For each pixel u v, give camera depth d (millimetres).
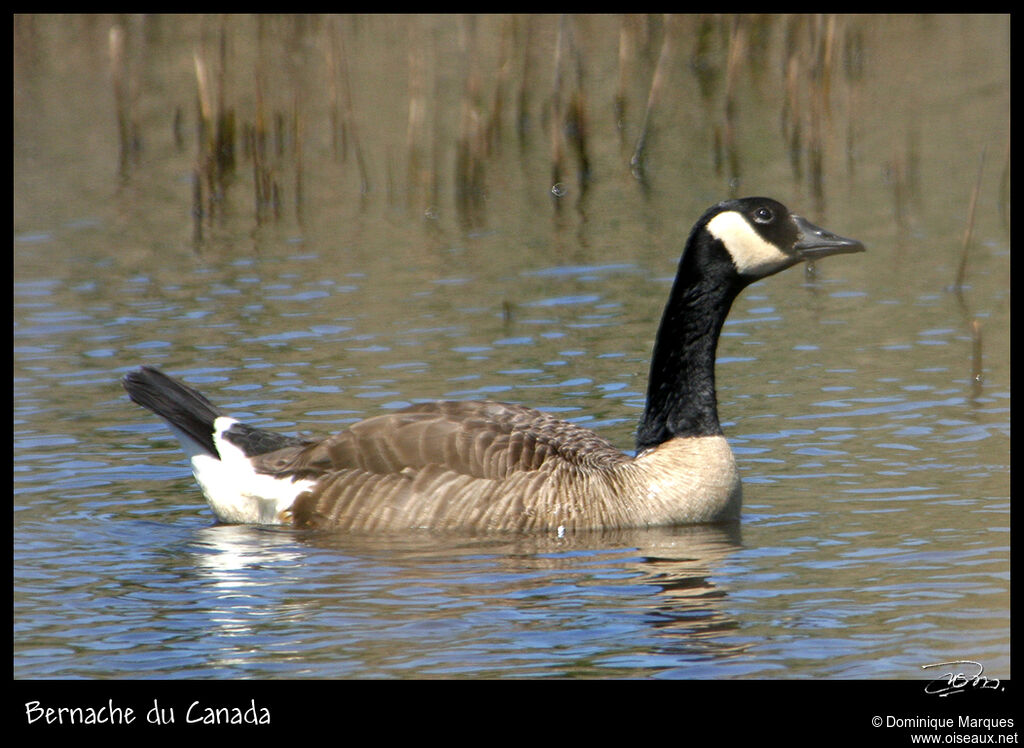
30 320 19344
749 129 31719
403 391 15961
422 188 27891
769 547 11695
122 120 30375
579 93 29359
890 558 11258
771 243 12883
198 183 25859
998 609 10156
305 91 34000
